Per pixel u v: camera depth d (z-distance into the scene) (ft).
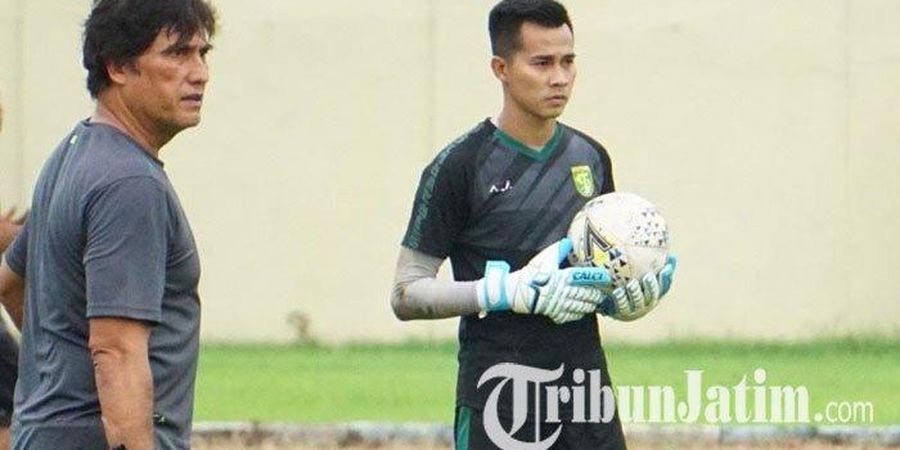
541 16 76.18
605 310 77.51
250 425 137.49
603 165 79.87
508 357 77.10
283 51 194.39
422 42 193.47
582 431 78.02
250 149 195.52
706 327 193.57
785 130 191.52
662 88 191.11
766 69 191.01
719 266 193.06
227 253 196.65
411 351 190.60
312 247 196.44
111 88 59.41
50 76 195.93
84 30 59.93
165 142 60.44
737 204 192.44
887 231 192.44
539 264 75.66
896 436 133.39
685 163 191.93
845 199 192.24
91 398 58.34
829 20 190.39
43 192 59.82
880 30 190.49
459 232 77.97
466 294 75.41
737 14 190.70
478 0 192.75
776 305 193.47
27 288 60.49
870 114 191.31
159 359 58.75
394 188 195.00
